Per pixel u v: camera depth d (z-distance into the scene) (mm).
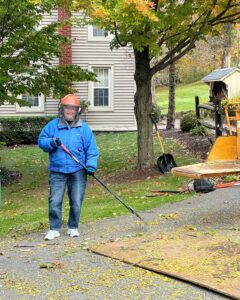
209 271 6941
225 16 15367
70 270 7289
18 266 7539
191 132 23953
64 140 8781
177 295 6461
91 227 9414
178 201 11016
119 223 9570
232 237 8258
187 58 42438
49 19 27594
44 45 16188
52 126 8859
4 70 15969
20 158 22938
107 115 30078
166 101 61188
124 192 13219
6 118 28109
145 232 8820
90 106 29859
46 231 9414
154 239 8344
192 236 8398
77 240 8617
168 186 13188
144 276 6977
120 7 11820
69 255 7863
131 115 30250
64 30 28656
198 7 14844
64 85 17875
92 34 29562
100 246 8102
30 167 20547
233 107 16469
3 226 10461
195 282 6664
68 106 8789
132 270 7180
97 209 11117
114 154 21094
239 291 6406
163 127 32125
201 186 11211
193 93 67125
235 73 20375
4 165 20984
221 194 11242
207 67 46875
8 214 12164
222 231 8633
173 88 29188
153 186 13453
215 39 39469
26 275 7203
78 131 8836
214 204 10461
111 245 8125
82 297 6531
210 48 42156
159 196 11836
